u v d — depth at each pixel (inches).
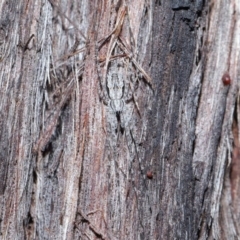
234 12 8.4
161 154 8.1
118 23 8.2
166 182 8.1
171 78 8.2
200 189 8.2
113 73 8.1
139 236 8.0
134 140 8.1
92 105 8.1
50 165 8.1
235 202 8.6
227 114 8.4
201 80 8.3
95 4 8.2
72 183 8.0
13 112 8.1
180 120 8.2
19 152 8.1
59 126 8.1
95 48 8.1
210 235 8.3
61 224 8.0
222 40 8.4
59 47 8.2
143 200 8.0
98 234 8.0
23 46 8.2
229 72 8.4
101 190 8.0
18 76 8.2
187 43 8.3
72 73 8.1
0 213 8.0
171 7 8.2
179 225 8.1
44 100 8.1
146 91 8.1
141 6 8.2
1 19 8.3
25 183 8.1
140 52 8.2
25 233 8.0
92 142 8.1
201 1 8.3
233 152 8.5
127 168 8.0
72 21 8.3
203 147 8.3
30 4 8.3
